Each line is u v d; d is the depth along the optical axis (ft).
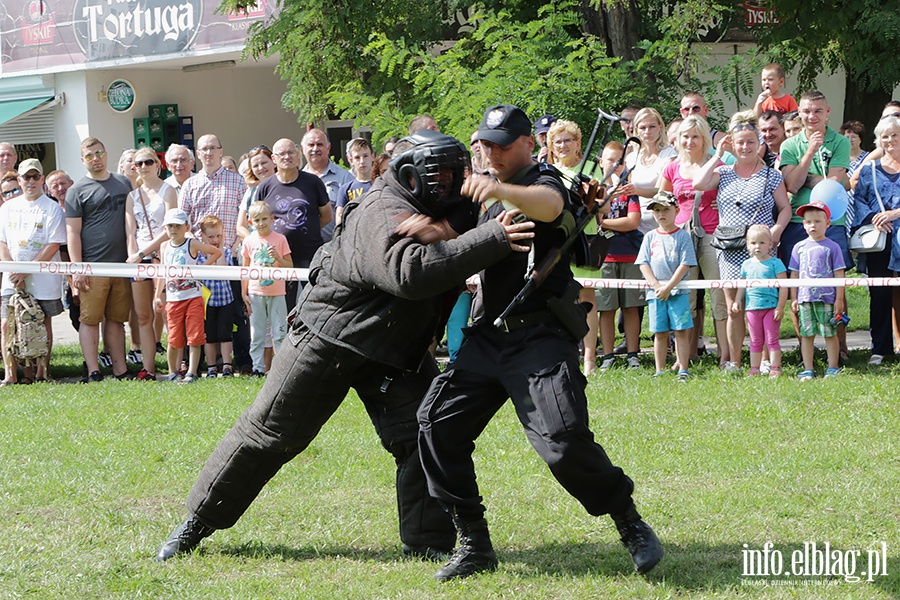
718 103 47.21
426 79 45.29
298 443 16.40
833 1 48.60
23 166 34.81
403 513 16.92
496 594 15.12
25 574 16.21
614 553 16.70
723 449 22.12
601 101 42.70
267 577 16.02
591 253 16.40
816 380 28.32
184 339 33.14
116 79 68.28
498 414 25.80
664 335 30.30
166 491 20.72
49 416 27.86
